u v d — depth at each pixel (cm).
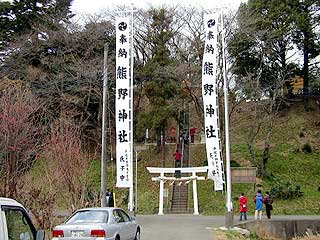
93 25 4147
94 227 1384
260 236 2491
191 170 3431
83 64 3950
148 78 4191
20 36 4150
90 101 4184
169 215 3253
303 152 4544
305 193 3797
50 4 4412
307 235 2722
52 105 3775
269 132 4222
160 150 4575
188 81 3947
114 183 3938
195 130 4906
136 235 1684
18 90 2386
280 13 4516
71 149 2156
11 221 640
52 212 1923
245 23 4012
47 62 3994
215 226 2367
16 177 1912
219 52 3584
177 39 4094
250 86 4072
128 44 2512
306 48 4853
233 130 4903
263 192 3794
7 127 1977
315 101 5253
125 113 2489
